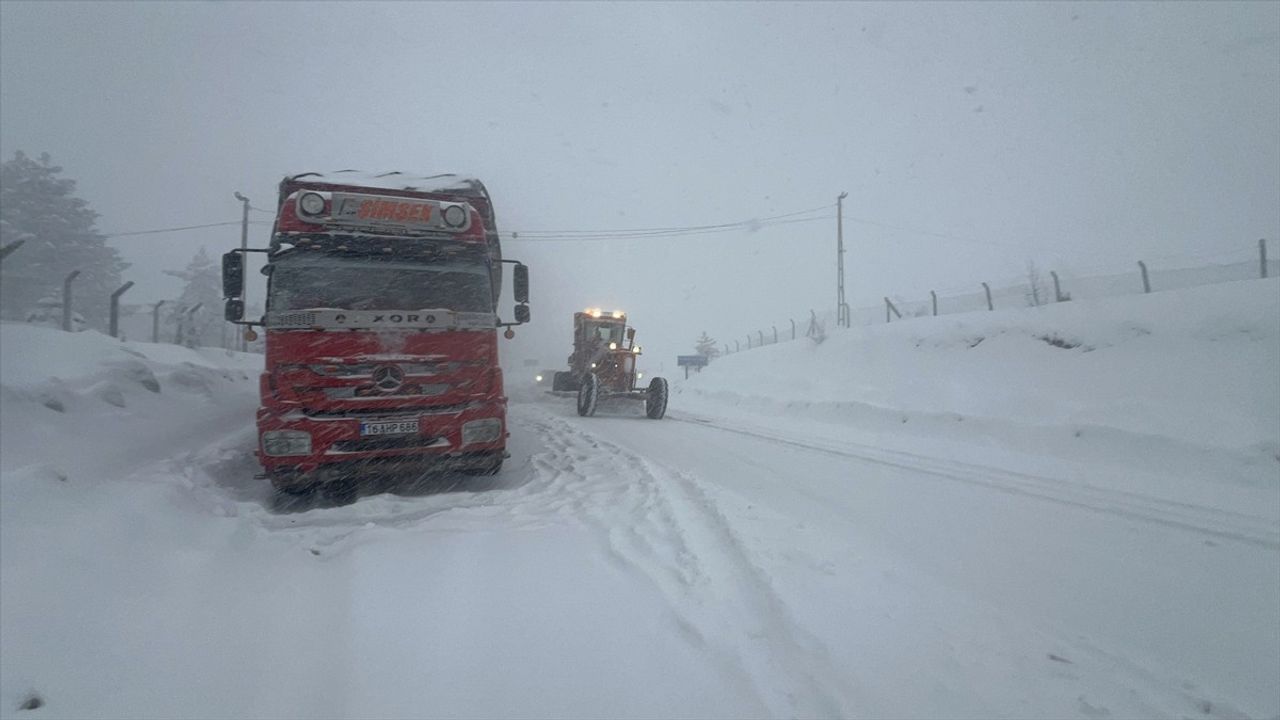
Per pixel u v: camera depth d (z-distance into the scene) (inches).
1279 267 553.0
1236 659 135.9
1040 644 138.6
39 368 319.6
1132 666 131.4
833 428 548.4
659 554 179.6
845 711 109.4
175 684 116.0
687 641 130.6
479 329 278.1
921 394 571.8
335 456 249.3
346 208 274.7
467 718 106.2
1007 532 221.3
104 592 146.9
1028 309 610.2
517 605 147.7
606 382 775.1
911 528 221.3
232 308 282.4
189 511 209.8
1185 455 336.8
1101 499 273.3
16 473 194.5
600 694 112.7
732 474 308.2
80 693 112.3
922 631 140.9
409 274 277.3
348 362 255.6
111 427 287.9
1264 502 268.1
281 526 212.1
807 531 205.3
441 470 268.4
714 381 995.3
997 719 110.1
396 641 131.8
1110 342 490.9
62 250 1393.9
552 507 231.1
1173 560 195.6
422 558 177.9
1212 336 434.6
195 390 449.7
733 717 106.7
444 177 331.3
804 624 140.3
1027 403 472.7
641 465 313.1
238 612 144.3
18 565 150.1
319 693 113.7
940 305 849.5
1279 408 349.7
